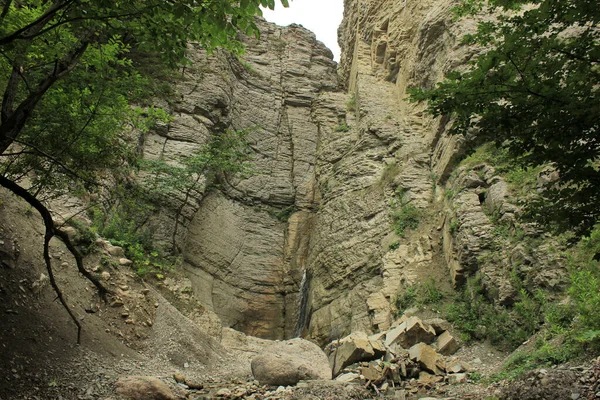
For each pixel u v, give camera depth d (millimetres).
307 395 8570
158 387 7797
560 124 5113
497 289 13055
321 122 29766
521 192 14289
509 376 9055
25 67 7859
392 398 8906
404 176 20578
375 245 19594
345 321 18203
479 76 5305
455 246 15367
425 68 22891
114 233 15352
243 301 22281
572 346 8773
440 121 20422
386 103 26344
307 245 25172
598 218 5484
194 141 23578
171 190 20172
